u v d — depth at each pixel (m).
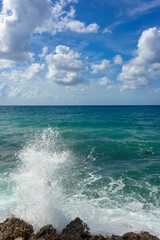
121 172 8.63
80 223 4.66
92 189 6.95
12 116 42.25
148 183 7.42
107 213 5.29
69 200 6.10
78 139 15.33
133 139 15.47
